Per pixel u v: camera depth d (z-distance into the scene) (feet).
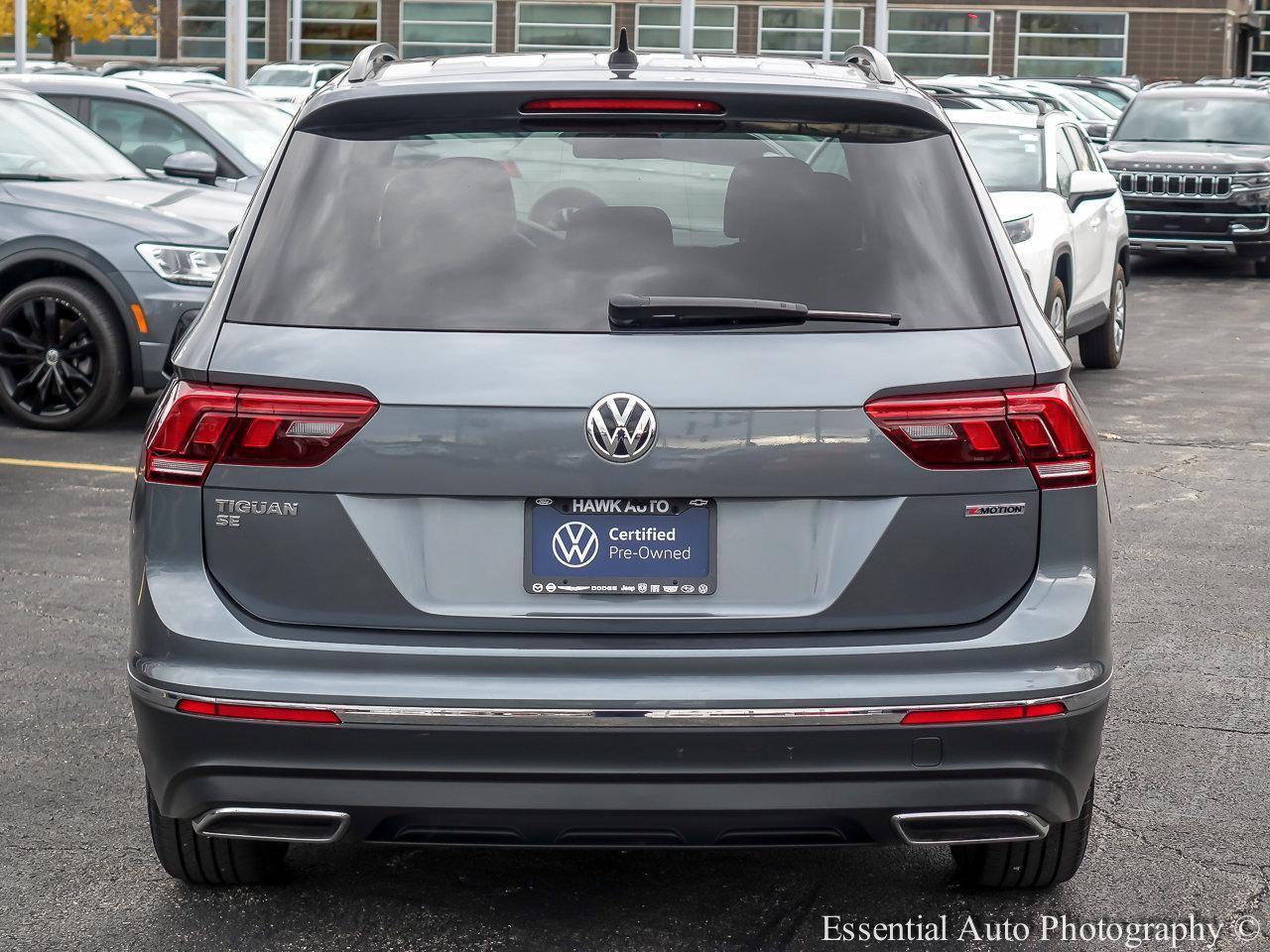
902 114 11.35
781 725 10.08
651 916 12.15
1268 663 18.47
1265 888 12.74
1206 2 156.66
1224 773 15.11
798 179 10.98
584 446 10.09
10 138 33.42
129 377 31.07
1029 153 39.68
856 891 12.63
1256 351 46.52
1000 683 10.23
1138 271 68.64
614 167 11.06
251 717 10.21
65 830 13.61
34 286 31.01
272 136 45.24
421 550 10.27
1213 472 29.60
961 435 10.28
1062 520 10.47
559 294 10.44
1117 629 19.80
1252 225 64.59
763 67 12.34
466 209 10.83
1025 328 10.62
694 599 10.23
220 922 12.01
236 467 10.34
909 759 10.23
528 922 12.03
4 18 125.49
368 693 10.13
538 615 10.21
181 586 10.43
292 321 10.47
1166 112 69.72
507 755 10.12
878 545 10.25
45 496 25.90
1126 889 12.71
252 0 164.76
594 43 162.40
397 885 12.66
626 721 10.04
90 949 11.57
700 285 10.48
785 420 10.14
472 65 12.26
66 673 17.61
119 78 45.57
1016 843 12.07
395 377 10.20
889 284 10.57
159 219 31.19
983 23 159.02
